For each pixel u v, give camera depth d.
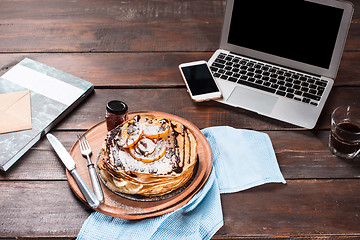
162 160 1.35
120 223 1.32
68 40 1.76
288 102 1.57
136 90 1.61
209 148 1.44
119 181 1.34
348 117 1.54
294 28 1.61
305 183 1.41
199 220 1.34
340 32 1.56
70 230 1.33
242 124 1.54
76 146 1.44
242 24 1.66
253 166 1.43
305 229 1.34
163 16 1.87
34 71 1.61
